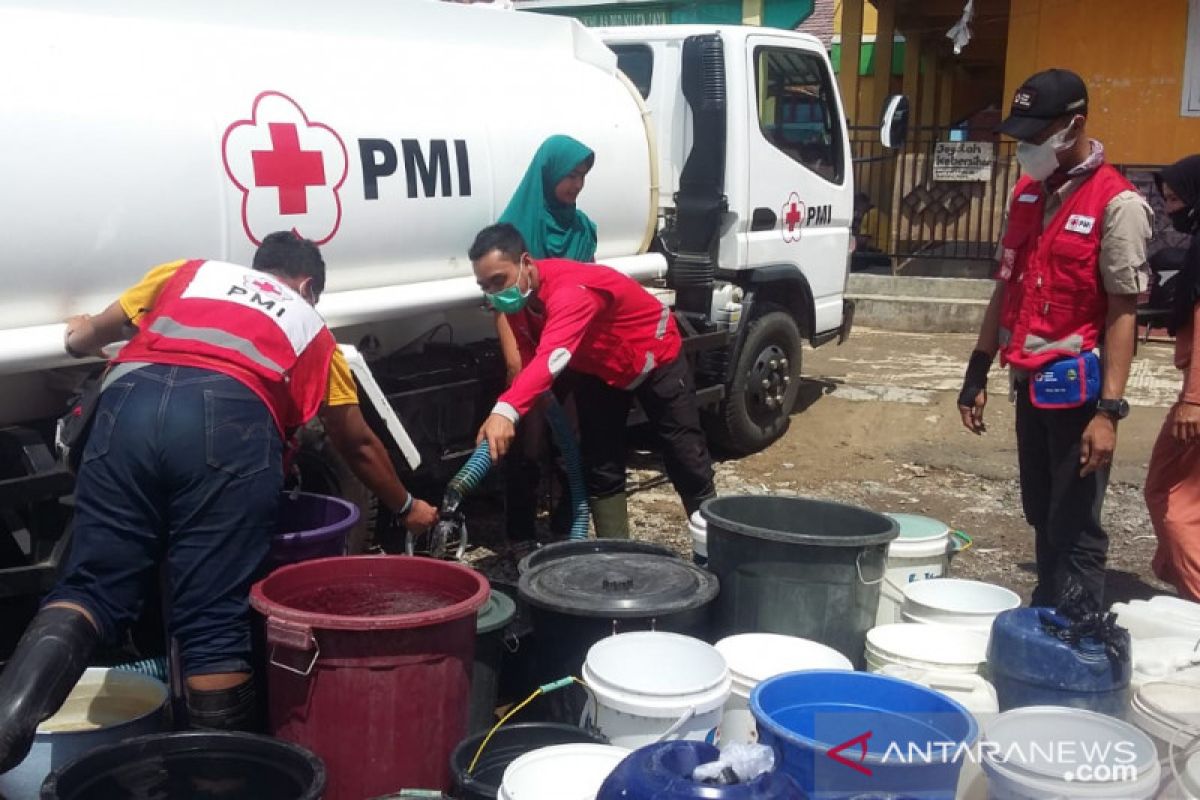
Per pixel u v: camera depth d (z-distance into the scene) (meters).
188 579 3.01
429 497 5.75
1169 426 4.51
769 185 7.16
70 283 3.66
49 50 3.65
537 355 4.00
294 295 3.24
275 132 4.18
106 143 3.69
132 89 3.80
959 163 11.81
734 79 6.81
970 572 5.40
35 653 2.79
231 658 3.04
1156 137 11.01
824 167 7.81
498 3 5.88
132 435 2.96
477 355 5.21
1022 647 3.21
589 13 15.02
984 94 21.12
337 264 4.46
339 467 4.41
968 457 7.30
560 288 4.24
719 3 14.82
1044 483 4.16
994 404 8.41
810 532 4.04
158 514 3.02
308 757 2.64
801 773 2.67
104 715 3.26
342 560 3.21
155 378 3.01
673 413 4.74
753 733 3.21
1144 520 6.15
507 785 2.67
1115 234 3.71
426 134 4.78
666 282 6.66
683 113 6.90
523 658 3.87
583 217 5.29
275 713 2.94
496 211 5.14
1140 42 10.95
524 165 5.25
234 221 4.04
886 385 8.90
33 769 2.85
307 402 3.22
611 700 2.99
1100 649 3.16
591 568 3.68
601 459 4.79
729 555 3.64
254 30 4.34
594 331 4.48
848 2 13.70
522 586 3.48
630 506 6.25
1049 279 3.87
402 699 2.85
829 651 3.41
